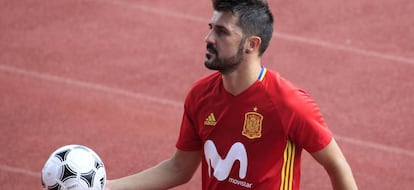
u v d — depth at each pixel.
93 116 26.34
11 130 25.22
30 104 26.95
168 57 30.83
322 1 35.62
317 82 29.34
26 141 24.59
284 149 11.84
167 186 13.33
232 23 11.38
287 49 31.81
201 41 32.38
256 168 11.90
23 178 22.70
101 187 12.62
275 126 11.67
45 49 31.09
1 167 23.16
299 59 31.06
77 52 30.95
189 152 13.09
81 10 34.44
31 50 30.98
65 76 29.17
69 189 12.33
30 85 28.44
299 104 11.59
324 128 11.77
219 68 11.58
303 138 11.73
